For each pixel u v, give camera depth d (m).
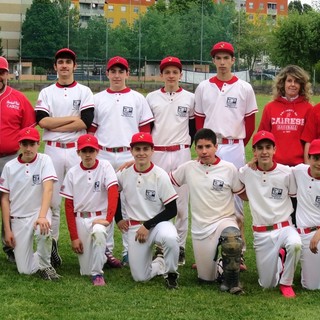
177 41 46.94
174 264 5.74
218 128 6.80
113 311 5.05
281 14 91.38
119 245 7.53
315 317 4.99
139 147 5.96
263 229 5.85
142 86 40.97
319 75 44.50
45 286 5.72
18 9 59.84
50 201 6.07
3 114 6.54
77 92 6.80
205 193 6.01
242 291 5.64
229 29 48.62
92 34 47.12
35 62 49.38
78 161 6.76
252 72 51.34
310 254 5.75
